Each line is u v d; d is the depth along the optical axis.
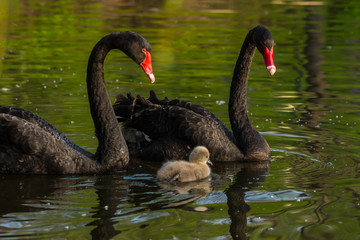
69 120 13.72
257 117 14.43
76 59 20.81
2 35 24.72
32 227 7.64
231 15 31.70
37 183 9.75
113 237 7.33
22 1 34.16
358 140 12.46
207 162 10.68
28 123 10.15
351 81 18.45
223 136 11.65
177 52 22.45
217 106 15.41
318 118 14.32
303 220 8.05
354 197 8.98
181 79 18.41
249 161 11.55
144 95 16.28
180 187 9.65
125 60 21.59
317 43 24.73
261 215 8.25
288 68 20.39
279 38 25.61
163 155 11.53
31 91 16.42
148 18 30.08
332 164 10.84
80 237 7.31
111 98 15.77
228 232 7.61
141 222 7.91
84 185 9.71
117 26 27.44
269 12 32.81
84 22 28.33
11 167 10.07
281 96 16.66
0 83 17.25
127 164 10.77
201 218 8.10
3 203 8.70
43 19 28.75
